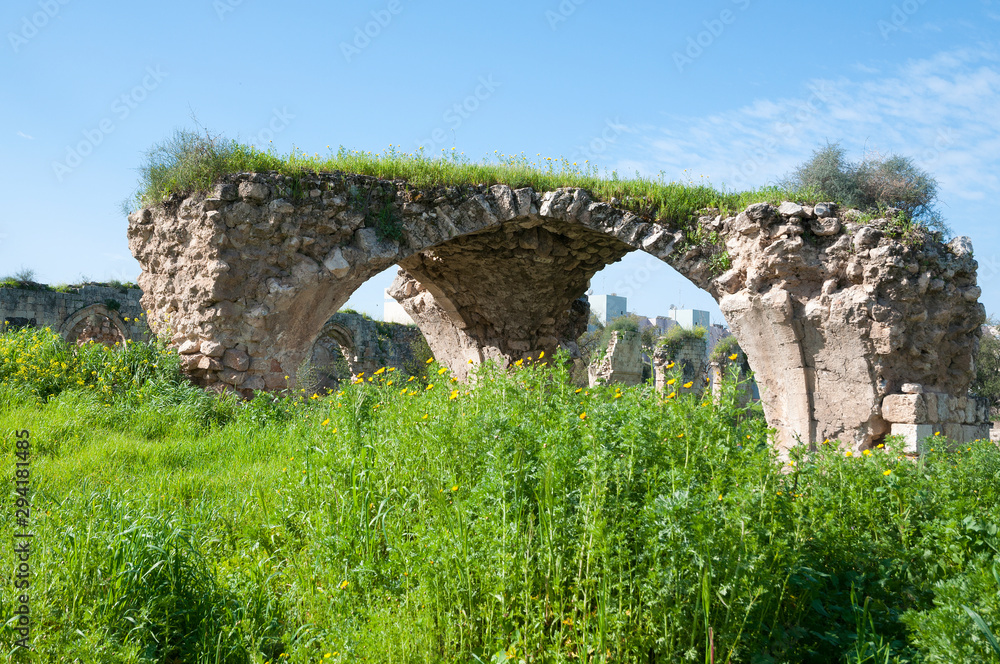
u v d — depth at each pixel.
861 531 4.46
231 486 5.97
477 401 5.41
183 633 3.57
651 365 37.50
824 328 11.38
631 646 3.16
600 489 3.39
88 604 3.35
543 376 5.75
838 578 4.09
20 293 19.70
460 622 3.42
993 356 27.05
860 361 11.09
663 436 4.06
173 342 11.40
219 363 11.03
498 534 3.58
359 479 4.79
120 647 3.12
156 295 11.84
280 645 3.66
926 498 4.63
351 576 4.02
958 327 11.59
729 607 3.10
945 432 11.09
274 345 11.55
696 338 33.78
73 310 21.06
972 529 4.15
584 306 19.62
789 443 11.66
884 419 10.95
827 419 11.39
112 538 3.68
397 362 29.25
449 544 3.67
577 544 3.41
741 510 3.37
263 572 4.32
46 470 5.78
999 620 3.17
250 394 11.23
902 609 3.89
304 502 4.98
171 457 6.95
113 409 8.61
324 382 27.30
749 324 12.02
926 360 11.22
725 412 4.29
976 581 3.45
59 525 3.92
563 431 4.11
